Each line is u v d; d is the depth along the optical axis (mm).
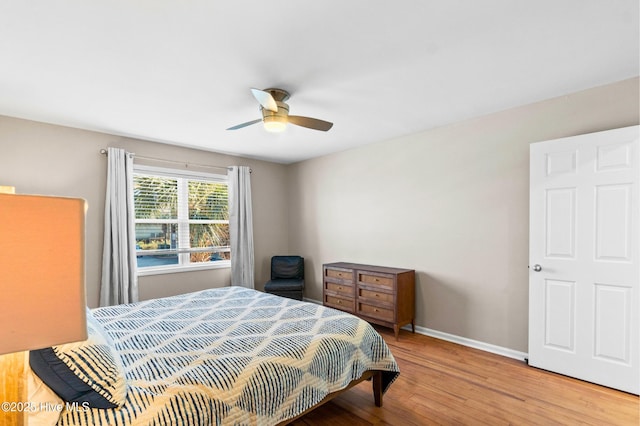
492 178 3113
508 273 3004
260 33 1740
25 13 1539
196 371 1490
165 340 1866
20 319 592
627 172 2309
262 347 1768
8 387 751
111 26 1662
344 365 1912
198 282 4340
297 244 5309
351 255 4480
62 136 3332
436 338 3494
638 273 2260
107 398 1202
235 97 2617
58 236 632
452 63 2115
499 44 1892
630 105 2381
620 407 2135
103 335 1518
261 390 1498
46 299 616
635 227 2275
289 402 1601
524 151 2906
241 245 4641
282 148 4406
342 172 4582
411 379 2555
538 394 2311
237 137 3826
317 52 1950
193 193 4426
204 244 4500
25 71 2154
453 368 2746
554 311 2637
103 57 1979
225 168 4680
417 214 3715
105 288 3471
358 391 2396
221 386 1409
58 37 1757
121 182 3615
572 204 2549
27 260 602
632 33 1785
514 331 2959
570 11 1591
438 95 2652
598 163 2430
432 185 3578
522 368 2736
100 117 3082
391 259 3990
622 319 2324
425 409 2141
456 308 3367
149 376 1441
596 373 2428
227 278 4645
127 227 3666
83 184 3453
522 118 2914
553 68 2207
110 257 3537
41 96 2586
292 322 2186
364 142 4141
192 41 1812
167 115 3039
